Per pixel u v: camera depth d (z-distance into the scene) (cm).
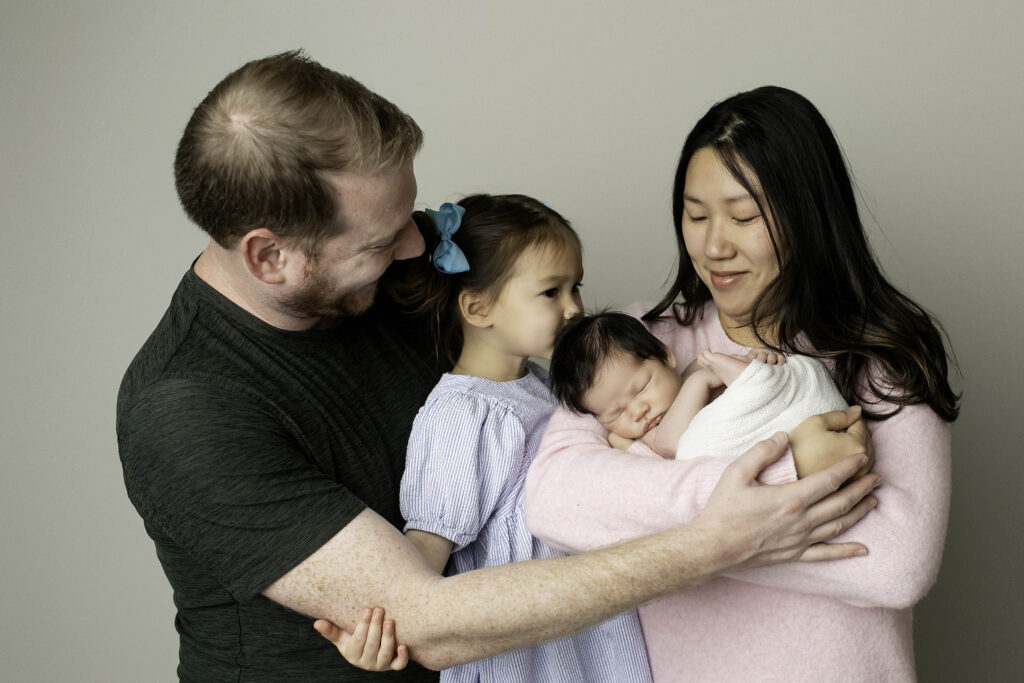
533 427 150
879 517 121
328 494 122
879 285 139
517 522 144
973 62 208
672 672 141
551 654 146
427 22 220
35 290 227
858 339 136
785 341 141
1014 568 225
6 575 234
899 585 118
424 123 223
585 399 143
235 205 119
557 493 133
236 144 117
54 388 229
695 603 137
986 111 209
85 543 232
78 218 224
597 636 147
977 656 230
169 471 121
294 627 136
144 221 223
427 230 149
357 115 119
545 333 150
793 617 129
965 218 213
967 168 211
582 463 133
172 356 129
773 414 127
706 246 136
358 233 124
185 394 124
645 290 223
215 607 138
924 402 131
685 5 215
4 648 236
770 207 131
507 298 149
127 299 225
